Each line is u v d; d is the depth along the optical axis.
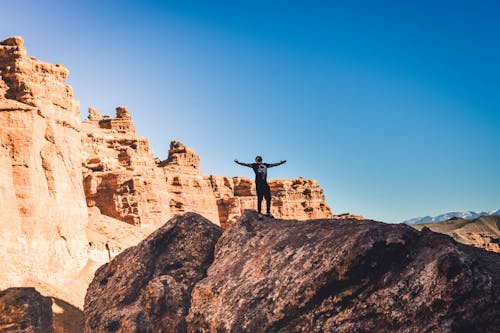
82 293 63.03
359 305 19.38
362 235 19.59
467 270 17.72
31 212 60.88
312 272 20.19
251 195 153.00
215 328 21.22
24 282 56.16
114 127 123.25
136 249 26.77
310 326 19.83
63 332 49.41
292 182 165.00
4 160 60.31
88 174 95.12
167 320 23.77
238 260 23.25
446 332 17.34
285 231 23.19
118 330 23.95
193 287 24.94
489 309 17.42
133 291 25.33
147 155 113.81
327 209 170.75
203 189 130.38
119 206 94.25
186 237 26.50
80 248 71.56
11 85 70.69
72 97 81.12
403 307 18.36
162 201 110.88
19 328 26.67
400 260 19.44
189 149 136.62
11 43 72.69
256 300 20.95
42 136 68.50
